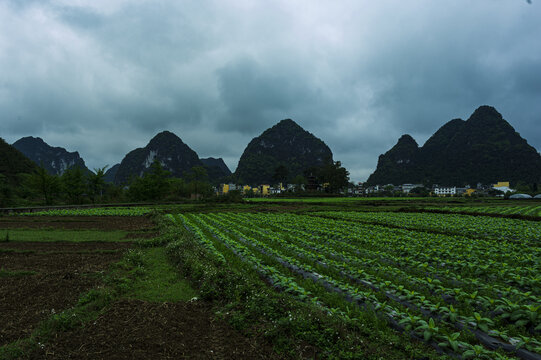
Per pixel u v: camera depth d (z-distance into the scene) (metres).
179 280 9.71
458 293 7.77
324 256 12.59
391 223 25.89
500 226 23.17
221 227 23.14
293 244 15.57
